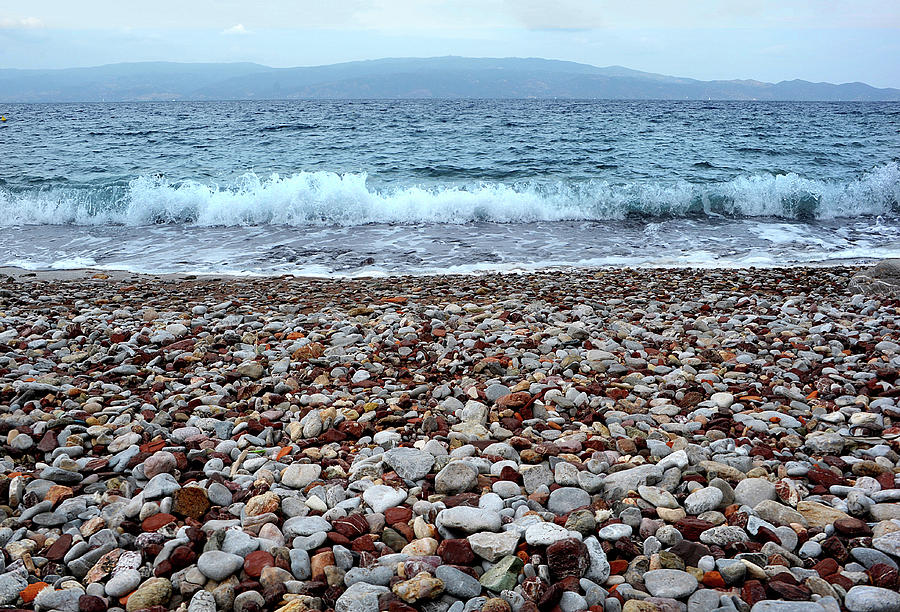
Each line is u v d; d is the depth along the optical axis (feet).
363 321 22.25
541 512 9.52
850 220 49.88
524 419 13.84
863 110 264.93
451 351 18.67
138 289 29.35
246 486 10.56
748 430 12.91
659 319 22.27
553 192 52.75
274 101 465.88
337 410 14.16
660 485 10.25
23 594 7.70
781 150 92.32
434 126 139.33
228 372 16.84
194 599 7.45
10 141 105.29
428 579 7.54
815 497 9.98
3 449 11.85
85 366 17.53
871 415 12.96
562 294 27.48
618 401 14.67
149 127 140.15
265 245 41.32
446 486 10.35
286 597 7.54
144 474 10.85
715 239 43.73
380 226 46.80
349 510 9.70
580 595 7.55
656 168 72.90
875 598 7.16
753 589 7.56
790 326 20.77
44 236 43.86
